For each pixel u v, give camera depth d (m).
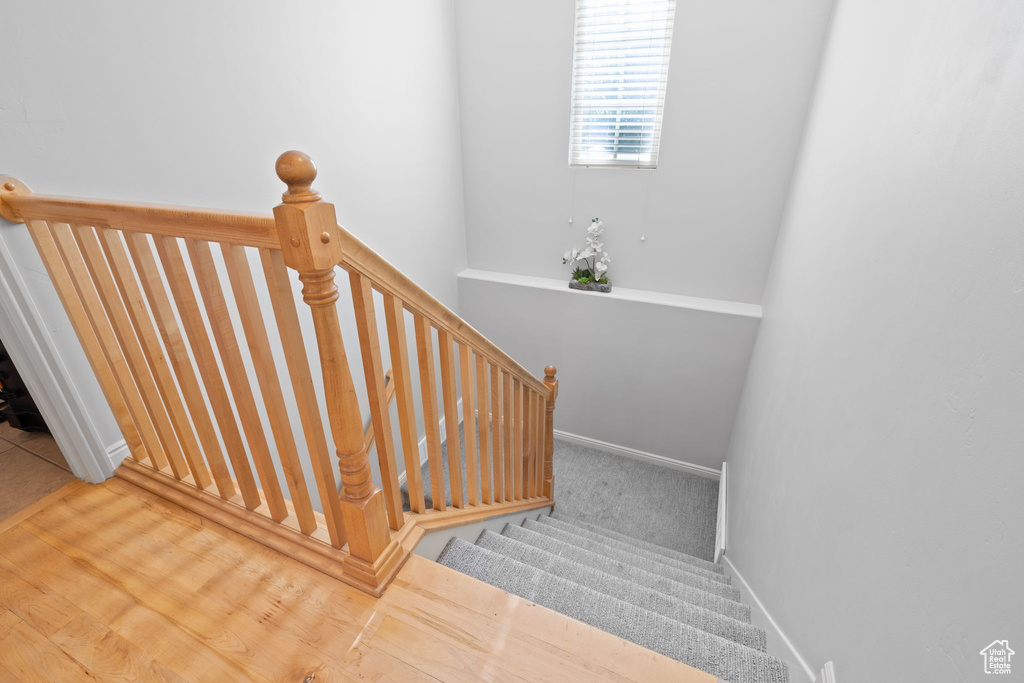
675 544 3.62
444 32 3.51
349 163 2.83
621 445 4.48
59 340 1.52
